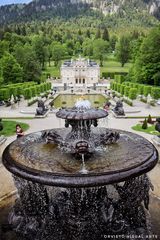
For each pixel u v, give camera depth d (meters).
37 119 33.97
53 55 136.25
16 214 9.95
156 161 8.90
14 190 13.03
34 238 9.06
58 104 50.72
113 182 7.65
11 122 31.64
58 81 110.06
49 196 9.84
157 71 62.34
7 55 65.94
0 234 9.69
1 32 134.12
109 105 41.97
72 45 169.50
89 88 90.12
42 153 9.41
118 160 8.66
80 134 10.03
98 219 8.91
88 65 107.81
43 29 199.12
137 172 8.02
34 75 77.44
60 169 8.05
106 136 10.34
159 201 11.87
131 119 33.75
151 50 62.41
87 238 8.73
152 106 45.19
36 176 7.83
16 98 52.22
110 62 147.88
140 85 56.03
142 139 10.66
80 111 9.63
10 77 63.81
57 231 8.95
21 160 8.73
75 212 8.89
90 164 8.40
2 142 19.08
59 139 10.33
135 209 9.39
